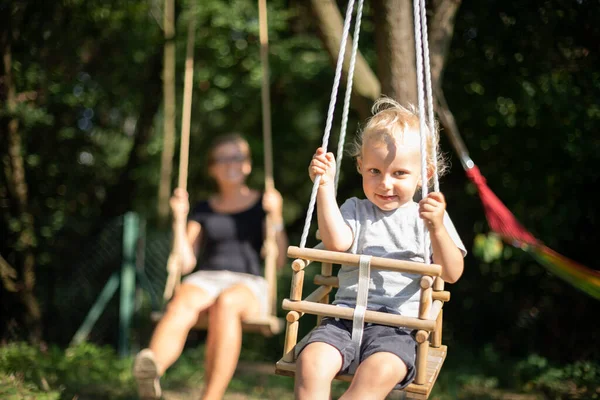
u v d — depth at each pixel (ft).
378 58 17.13
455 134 18.69
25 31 22.77
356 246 10.09
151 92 29.63
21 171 23.12
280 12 32.48
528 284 26.89
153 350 14.79
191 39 20.99
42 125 25.36
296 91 33.47
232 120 36.99
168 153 24.21
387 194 9.73
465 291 28.30
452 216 27.86
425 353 8.98
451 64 24.71
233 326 14.99
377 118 10.02
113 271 26.94
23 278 23.49
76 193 28.73
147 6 28.35
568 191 24.93
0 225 23.11
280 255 17.40
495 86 24.66
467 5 23.17
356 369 9.21
